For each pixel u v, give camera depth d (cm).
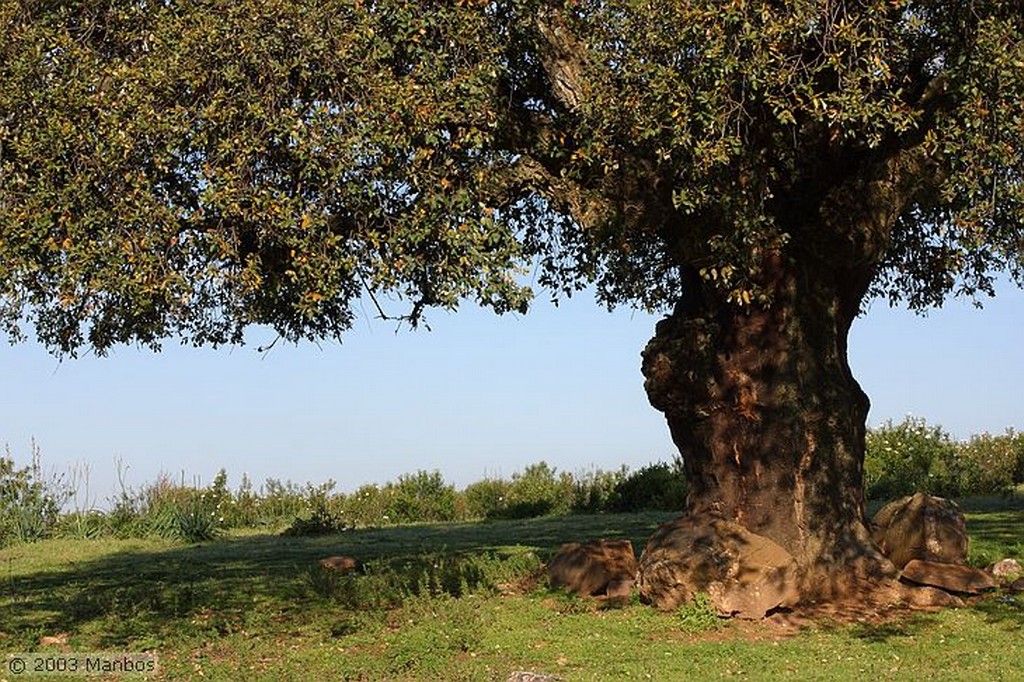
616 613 1298
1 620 1346
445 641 1156
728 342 1402
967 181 1103
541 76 1352
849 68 1123
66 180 1095
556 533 2128
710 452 1411
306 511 2870
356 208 1126
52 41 1152
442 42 1184
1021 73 1073
